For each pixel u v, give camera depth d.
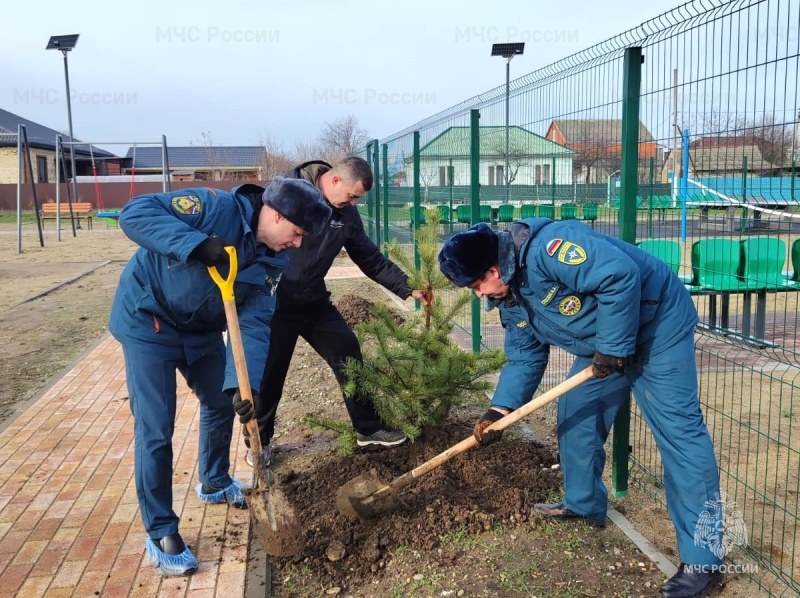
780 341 6.87
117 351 7.16
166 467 3.04
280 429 4.95
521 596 2.90
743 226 4.25
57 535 3.40
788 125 2.71
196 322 3.07
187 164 48.12
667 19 3.33
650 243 4.34
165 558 3.05
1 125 40.56
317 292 4.07
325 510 3.60
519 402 3.30
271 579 3.11
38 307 10.05
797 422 4.75
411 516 3.48
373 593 3.00
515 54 23.45
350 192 3.84
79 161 45.22
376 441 4.21
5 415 5.36
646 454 4.36
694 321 2.93
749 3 2.81
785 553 3.17
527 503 3.57
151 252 2.87
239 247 2.88
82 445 4.57
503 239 2.90
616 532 3.40
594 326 2.94
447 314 4.35
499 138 5.95
